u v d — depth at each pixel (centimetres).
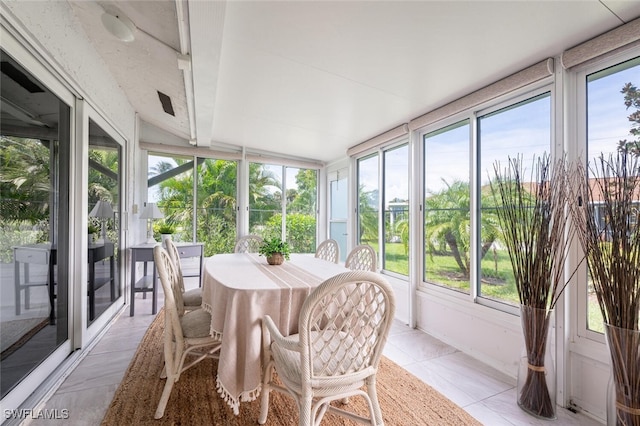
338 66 217
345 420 158
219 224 462
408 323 307
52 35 181
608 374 160
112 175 308
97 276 268
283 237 501
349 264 266
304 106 298
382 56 199
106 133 288
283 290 152
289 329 154
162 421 153
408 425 155
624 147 159
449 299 263
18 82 158
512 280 217
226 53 210
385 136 351
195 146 445
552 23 155
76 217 222
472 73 211
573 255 175
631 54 156
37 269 179
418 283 304
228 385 139
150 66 259
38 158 179
